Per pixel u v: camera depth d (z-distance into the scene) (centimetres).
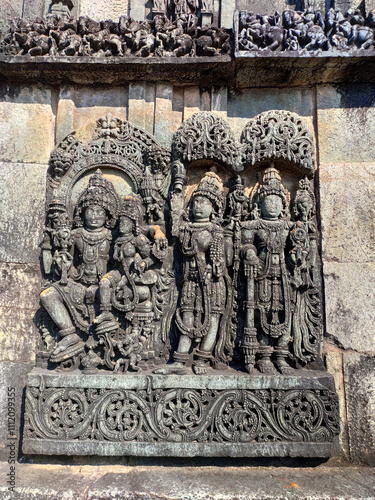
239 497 189
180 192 238
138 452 209
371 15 232
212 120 239
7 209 241
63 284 228
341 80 246
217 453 208
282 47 231
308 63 231
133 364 218
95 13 283
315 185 244
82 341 231
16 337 233
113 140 245
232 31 235
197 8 269
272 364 224
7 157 244
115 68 239
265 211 233
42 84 252
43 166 245
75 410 214
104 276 228
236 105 255
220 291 228
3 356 232
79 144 245
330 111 246
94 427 212
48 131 248
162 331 232
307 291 231
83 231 234
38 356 229
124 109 255
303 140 237
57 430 211
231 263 233
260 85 253
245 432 211
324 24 235
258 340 229
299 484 200
